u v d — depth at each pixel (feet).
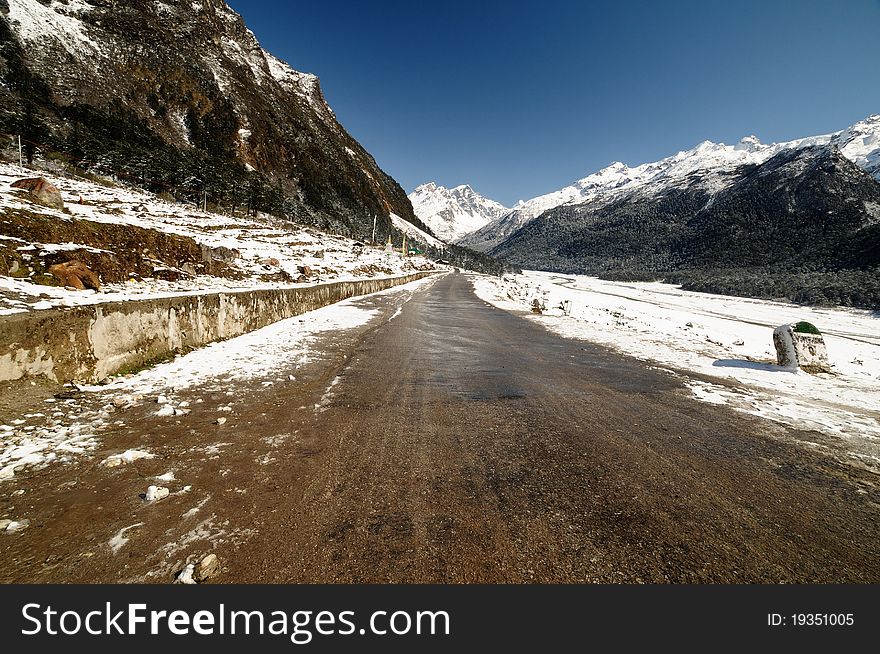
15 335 12.91
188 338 22.84
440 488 9.65
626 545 7.75
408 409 15.61
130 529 7.57
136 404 14.28
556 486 9.98
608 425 14.61
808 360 24.12
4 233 20.68
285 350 24.98
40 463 9.75
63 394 13.93
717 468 11.30
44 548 6.95
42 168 111.24
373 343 29.48
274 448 11.51
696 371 24.12
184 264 36.96
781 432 14.28
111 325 16.87
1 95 175.01
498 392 18.57
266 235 116.57
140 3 385.91
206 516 8.09
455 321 46.14
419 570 6.90
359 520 8.20
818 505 9.48
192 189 166.09
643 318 70.90
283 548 7.25
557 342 33.86
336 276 74.49
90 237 26.94
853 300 146.51
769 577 7.07
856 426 14.99
